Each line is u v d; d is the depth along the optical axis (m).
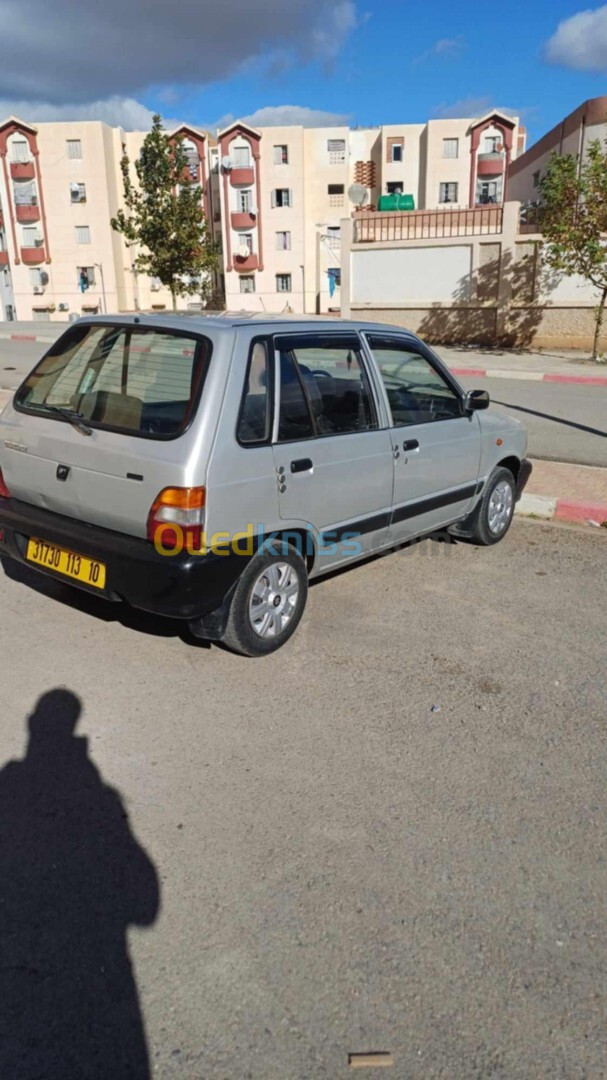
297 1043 2.08
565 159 16.39
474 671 4.09
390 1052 2.06
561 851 2.82
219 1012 2.16
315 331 4.24
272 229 49.34
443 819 2.96
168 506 3.49
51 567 4.06
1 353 18.56
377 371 4.64
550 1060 2.05
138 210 28.80
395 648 4.32
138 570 3.61
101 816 2.93
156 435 3.60
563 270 18.70
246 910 2.51
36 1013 2.14
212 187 51.22
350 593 5.06
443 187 49.88
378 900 2.56
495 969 2.32
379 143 51.25
